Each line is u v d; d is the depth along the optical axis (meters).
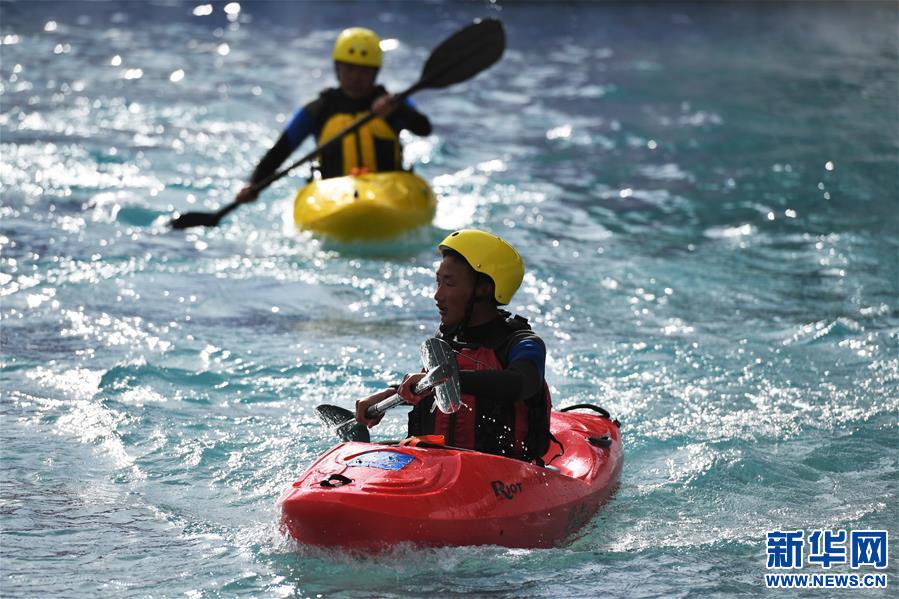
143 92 53.31
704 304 28.08
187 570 14.62
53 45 65.62
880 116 51.94
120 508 16.67
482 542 14.80
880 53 69.56
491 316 16.12
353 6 84.62
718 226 35.41
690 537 16.25
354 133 34.72
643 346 25.00
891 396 22.23
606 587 14.44
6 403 20.55
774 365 23.92
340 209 32.53
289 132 34.50
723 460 19.12
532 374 15.57
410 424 16.52
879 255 32.28
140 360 22.91
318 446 19.38
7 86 53.25
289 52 66.19
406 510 14.30
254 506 16.95
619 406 21.67
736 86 58.91
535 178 41.34
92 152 41.88
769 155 44.72
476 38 33.72
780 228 35.12
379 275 30.09
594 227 35.25
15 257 29.69
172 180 39.09
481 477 15.05
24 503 16.66
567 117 51.69
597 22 80.25
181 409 20.78
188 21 76.88
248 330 25.30
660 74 62.03
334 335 25.23
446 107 53.47
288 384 22.30
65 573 14.49
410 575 14.36
